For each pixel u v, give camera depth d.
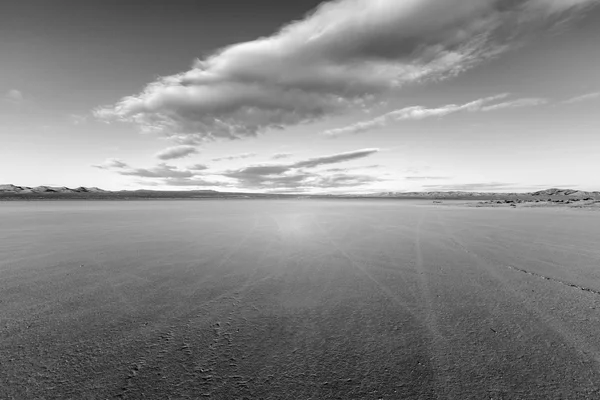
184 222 12.67
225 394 1.87
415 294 3.75
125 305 3.39
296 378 2.04
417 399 1.81
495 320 2.94
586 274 4.57
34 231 9.53
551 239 7.86
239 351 2.40
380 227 10.91
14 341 2.53
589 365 2.14
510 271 4.79
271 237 8.48
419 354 2.33
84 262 5.45
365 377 2.04
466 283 4.18
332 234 9.06
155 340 2.57
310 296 3.71
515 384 1.94
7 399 1.82
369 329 2.79
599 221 12.63
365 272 4.81
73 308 3.30
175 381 2.00
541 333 2.64
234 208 26.64
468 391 1.88
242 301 3.54
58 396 1.84
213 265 5.27
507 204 29.00
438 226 11.09
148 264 5.32
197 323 2.93
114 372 2.10
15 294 3.73
